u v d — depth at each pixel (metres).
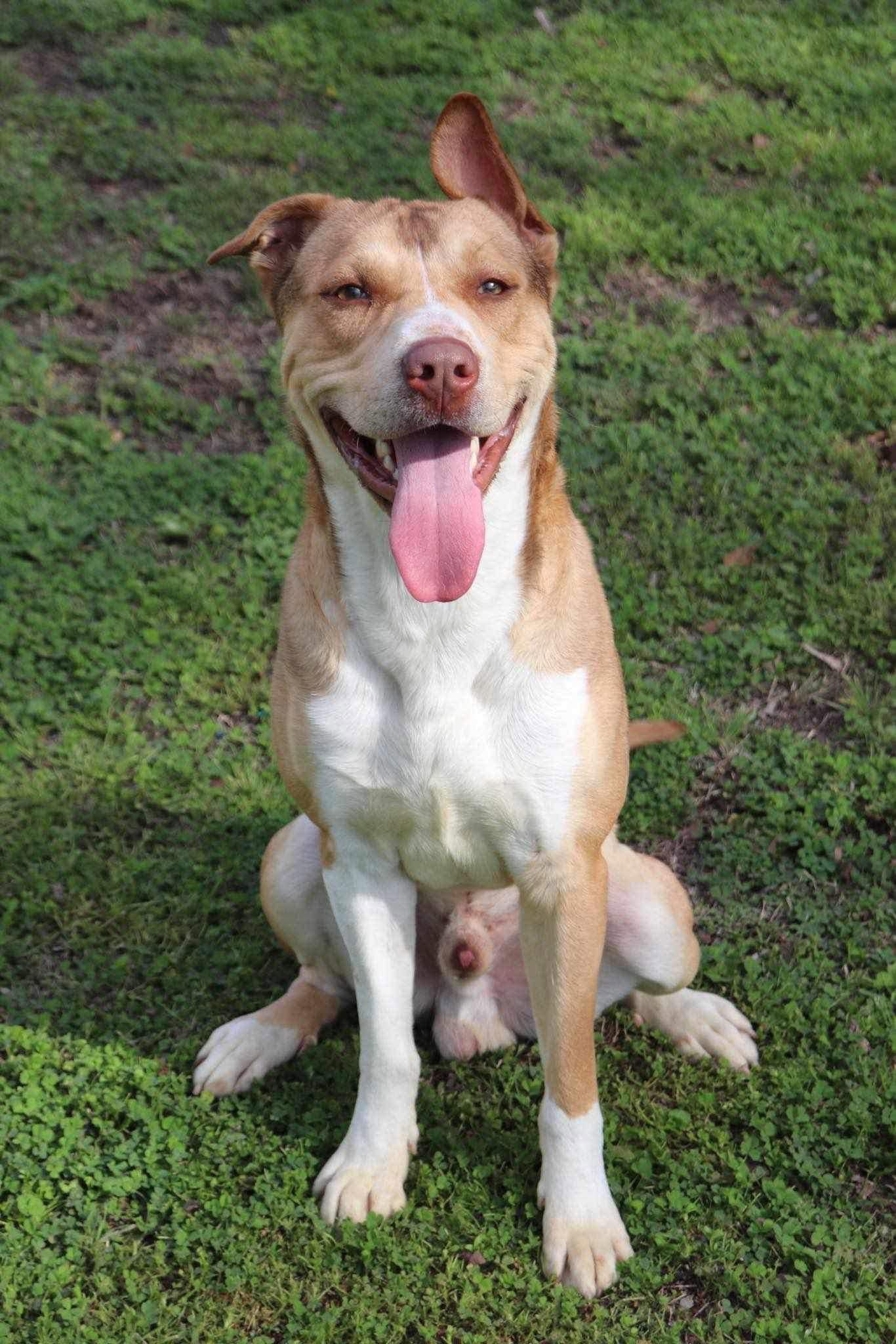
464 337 1.42
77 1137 1.63
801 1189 1.60
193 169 2.92
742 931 1.80
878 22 3.35
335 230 1.52
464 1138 1.65
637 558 2.16
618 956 1.65
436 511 1.45
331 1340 1.51
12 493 2.23
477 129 1.53
